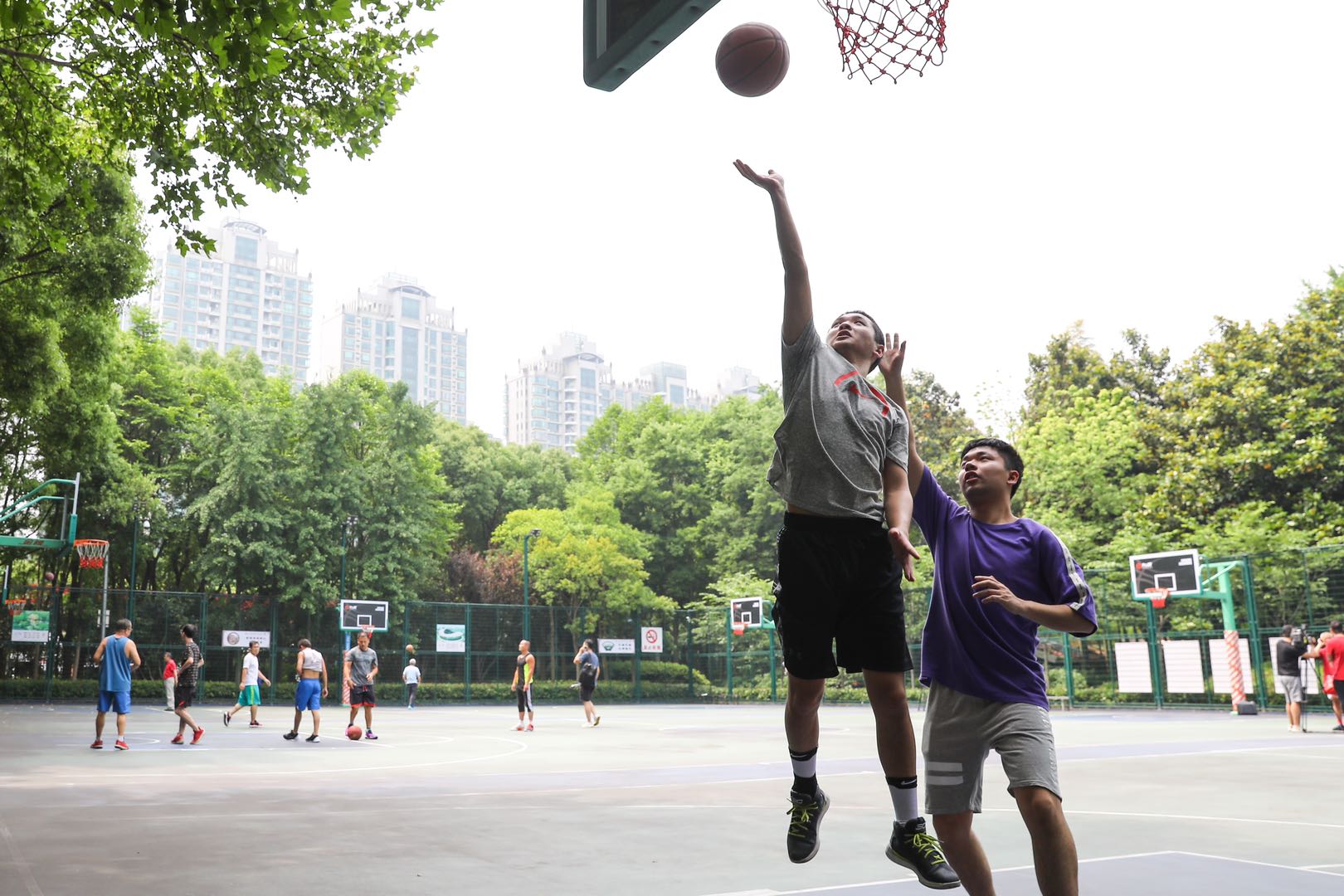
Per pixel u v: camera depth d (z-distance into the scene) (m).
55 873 5.28
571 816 7.55
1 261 17.20
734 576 46.59
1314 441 30.47
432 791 9.20
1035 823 3.31
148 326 41.66
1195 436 34.00
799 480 3.42
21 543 27.94
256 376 50.12
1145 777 10.12
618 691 41.34
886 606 3.47
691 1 4.32
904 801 3.52
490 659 40.50
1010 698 3.50
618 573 43.06
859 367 3.71
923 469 3.92
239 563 37.34
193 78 9.70
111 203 19.00
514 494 56.53
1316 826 6.92
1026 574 3.62
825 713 30.47
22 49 10.11
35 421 25.20
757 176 3.44
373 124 10.07
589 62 5.00
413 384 168.00
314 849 6.07
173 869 5.39
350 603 36.72
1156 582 26.22
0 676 31.61
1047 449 38.22
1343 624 18.02
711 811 7.85
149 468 40.16
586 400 166.25
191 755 13.25
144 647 34.47
